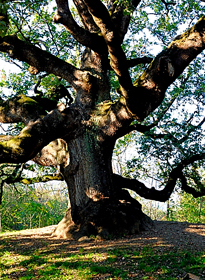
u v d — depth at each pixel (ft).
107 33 19.67
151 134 38.42
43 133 27.35
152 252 23.30
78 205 31.42
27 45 30.89
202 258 21.84
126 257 22.52
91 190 31.04
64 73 32.89
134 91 24.44
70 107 32.32
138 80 26.50
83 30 29.43
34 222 101.71
